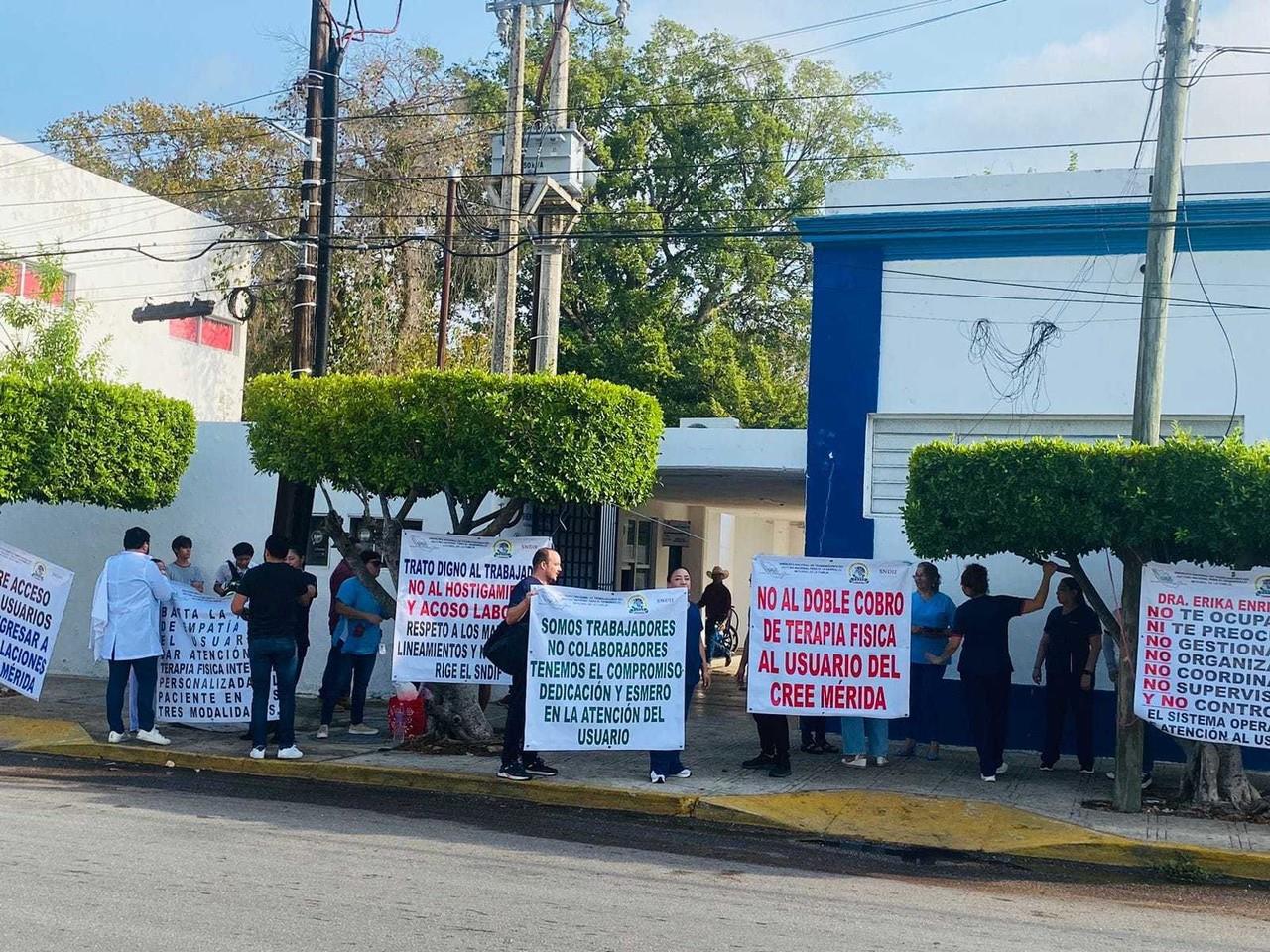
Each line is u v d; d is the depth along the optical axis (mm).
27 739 13281
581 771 12266
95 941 6172
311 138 16531
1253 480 10422
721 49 37062
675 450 16797
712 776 12164
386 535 13586
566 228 20359
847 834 10352
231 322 26359
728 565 28766
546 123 18391
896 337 15133
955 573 14758
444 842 9297
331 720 14844
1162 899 8781
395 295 31031
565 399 12406
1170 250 11398
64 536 18844
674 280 34781
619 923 7082
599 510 18922
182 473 16812
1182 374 14070
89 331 22641
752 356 36406
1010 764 13547
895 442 15195
